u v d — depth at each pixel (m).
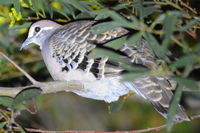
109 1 12.27
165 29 7.56
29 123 14.95
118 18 8.04
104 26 8.44
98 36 9.86
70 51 10.11
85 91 10.30
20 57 14.12
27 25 11.66
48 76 14.94
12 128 9.82
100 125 17.06
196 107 13.94
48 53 10.66
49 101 16.67
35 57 14.24
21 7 11.32
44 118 16.59
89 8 11.30
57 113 16.75
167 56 8.98
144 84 9.11
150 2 9.66
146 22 11.34
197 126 15.97
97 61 9.65
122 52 9.20
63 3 11.39
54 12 12.89
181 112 8.98
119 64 9.38
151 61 9.11
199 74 12.05
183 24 10.82
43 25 11.62
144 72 7.59
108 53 8.27
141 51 9.29
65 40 10.30
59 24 11.76
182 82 7.40
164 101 8.99
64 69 10.26
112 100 10.50
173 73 8.50
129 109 16.84
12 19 11.38
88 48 9.85
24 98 9.39
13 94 9.78
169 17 7.55
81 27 10.28
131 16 8.01
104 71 9.52
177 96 7.63
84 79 10.02
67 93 16.80
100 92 10.18
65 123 16.81
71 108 16.98
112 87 9.99
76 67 10.00
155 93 9.05
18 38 13.88
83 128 16.88
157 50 7.95
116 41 9.04
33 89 9.48
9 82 14.27
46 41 11.12
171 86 9.38
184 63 7.54
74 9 12.76
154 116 16.58
